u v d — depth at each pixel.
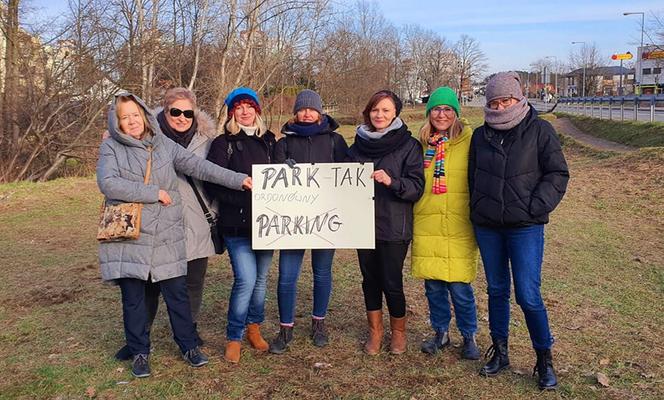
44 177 18.09
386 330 4.90
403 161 4.13
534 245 3.71
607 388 3.81
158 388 3.91
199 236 4.27
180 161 4.10
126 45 18.03
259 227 4.14
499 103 3.75
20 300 5.88
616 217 9.92
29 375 4.14
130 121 3.91
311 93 4.30
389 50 62.91
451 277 4.15
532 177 3.67
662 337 4.70
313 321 4.62
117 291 6.13
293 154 4.25
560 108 44.75
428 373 4.07
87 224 10.32
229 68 20.77
